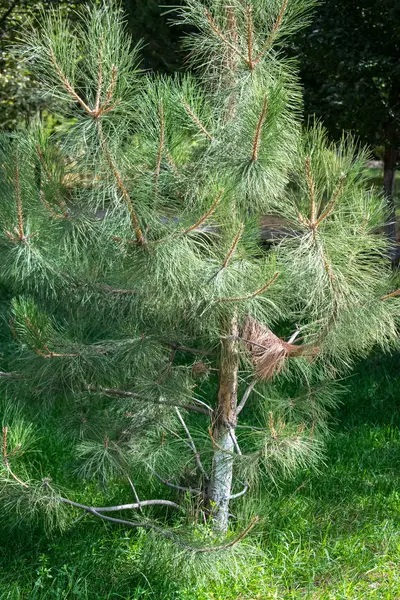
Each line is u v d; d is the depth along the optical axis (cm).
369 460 561
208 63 370
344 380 716
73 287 387
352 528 466
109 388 423
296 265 347
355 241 363
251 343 398
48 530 448
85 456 423
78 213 341
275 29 351
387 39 820
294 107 359
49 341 390
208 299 355
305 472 532
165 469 450
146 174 338
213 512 425
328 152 347
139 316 398
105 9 321
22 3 931
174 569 396
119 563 421
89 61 313
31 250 332
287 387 650
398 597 391
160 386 413
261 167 336
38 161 334
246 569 402
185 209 346
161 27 848
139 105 331
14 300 387
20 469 414
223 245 353
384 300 393
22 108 923
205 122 354
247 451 466
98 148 322
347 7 820
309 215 341
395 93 855
